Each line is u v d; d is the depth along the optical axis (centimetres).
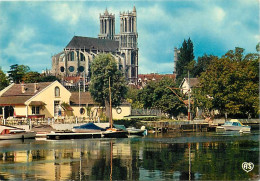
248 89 13938
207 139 10562
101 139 10631
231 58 15300
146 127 12725
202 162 7494
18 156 8069
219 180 6406
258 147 9075
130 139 10631
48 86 12625
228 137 11012
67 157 7981
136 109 15488
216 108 14662
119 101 14238
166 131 12744
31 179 6419
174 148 9006
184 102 14888
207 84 14375
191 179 6412
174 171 6881
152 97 16050
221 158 7844
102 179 6450
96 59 14238
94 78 14050
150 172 6819
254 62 14500
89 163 7462
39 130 10906
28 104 12238
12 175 6644
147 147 9144
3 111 11900
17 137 10381
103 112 14312
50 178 6488
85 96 14338
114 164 7381
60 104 12825
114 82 14188
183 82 18262
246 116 15150
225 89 14000
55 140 10344
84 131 10944
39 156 8056
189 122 13575
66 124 11400
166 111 15762
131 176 6581
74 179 6456
